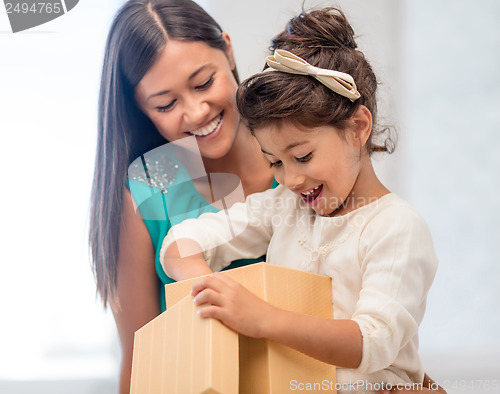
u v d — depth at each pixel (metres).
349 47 1.11
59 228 1.93
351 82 1.02
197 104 1.33
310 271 1.09
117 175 1.43
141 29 1.33
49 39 1.91
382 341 0.92
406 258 0.99
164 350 0.89
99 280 1.48
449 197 1.86
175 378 0.85
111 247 1.45
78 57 1.91
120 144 1.43
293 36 1.10
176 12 1.34
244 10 1.77
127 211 1.43
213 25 1.39
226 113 1.38
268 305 0.86
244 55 1.75
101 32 1.91
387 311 0.94
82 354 1.88
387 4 1.83
